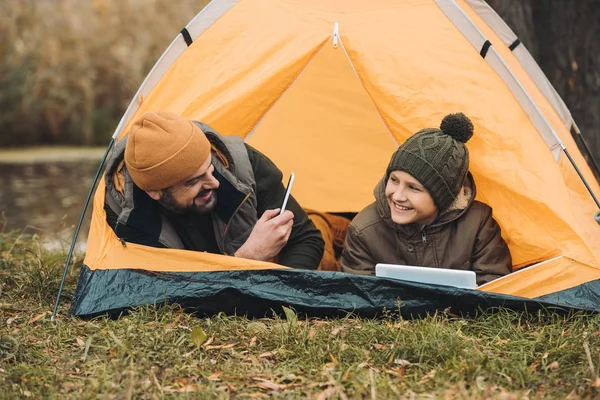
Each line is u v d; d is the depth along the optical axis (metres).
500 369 3.49
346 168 5.89
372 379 3.30
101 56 13.96
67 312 4.41
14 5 14.16
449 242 4.36
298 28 4.80
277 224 4.37
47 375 3.49
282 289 4.13
